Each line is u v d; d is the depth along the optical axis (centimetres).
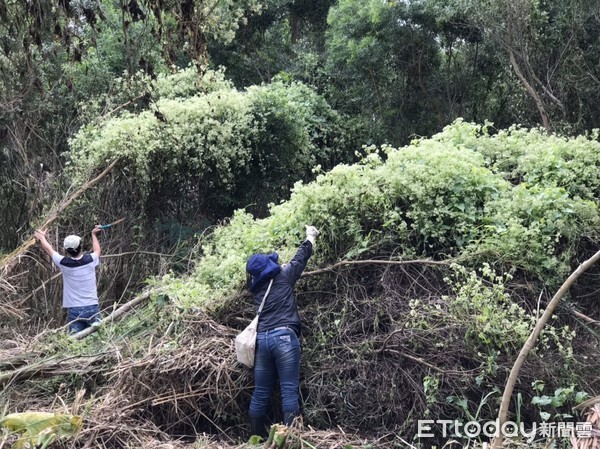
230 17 786
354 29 1410
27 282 830
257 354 512
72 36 662
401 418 506
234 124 982
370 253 589
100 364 558
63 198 886
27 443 441
